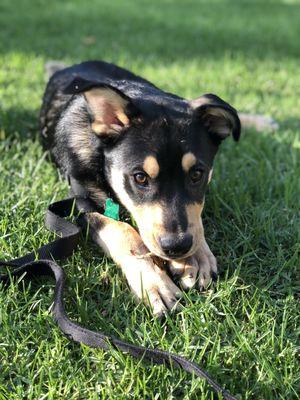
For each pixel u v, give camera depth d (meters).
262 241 0.50
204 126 0.48
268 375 0.36
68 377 0.36
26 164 0.61
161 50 1.21
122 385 0.35
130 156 0.46
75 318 0.40
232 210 0.53
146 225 0.43
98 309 0.42
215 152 0.49
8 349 0.38
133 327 0.39
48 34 1.28
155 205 0.44
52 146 0.59
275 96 0.95
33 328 0.39
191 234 0.42
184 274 0.43
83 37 1.27
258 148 0.69
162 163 0.44
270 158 0.67
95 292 0.43
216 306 0.42
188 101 0.50
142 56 1.14
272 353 0.38
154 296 0.41
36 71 0.95
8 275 0.42
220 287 0.43
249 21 1.67
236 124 0.48
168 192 0.44
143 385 0.35
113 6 1.76
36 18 1.45
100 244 0.47
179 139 0.45
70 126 0.53
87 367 0.36
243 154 0.67
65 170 0.54
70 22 1.43
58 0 1.76
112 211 0.49
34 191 0.54
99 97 0.46
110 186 0.49
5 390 0.35
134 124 0.46
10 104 0.78
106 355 0.37
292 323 0.41
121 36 1.32
